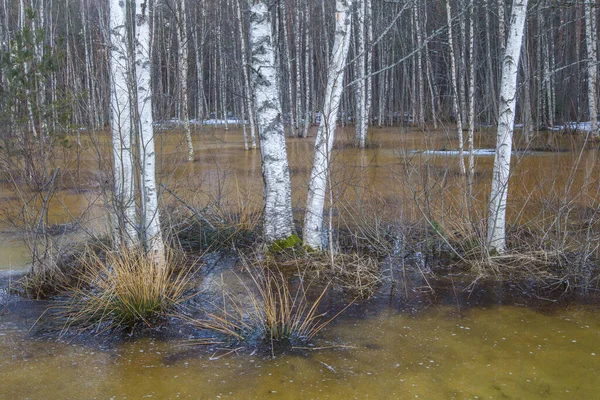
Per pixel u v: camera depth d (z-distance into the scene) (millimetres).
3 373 4000
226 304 5375
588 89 17172
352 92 25469
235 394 3695
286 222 6934
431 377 3934
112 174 6504
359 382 3861
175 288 5633
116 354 4324
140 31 6191
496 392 3725
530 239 7039
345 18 6465
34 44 9727
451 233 7105
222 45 25156
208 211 8273
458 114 12719
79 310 5129
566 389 3764
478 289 5812
